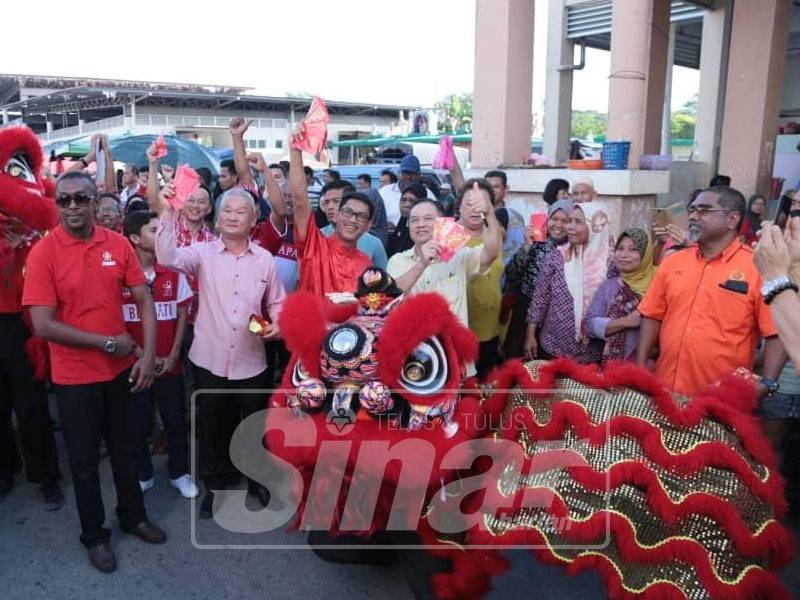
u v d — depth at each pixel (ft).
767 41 30.40
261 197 23.73
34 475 14.10
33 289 11.00
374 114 108.99
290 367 9.45
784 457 13.34
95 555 11.93
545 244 16.21
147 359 12.08
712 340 11.24
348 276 13.24
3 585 11.44
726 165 32.24
